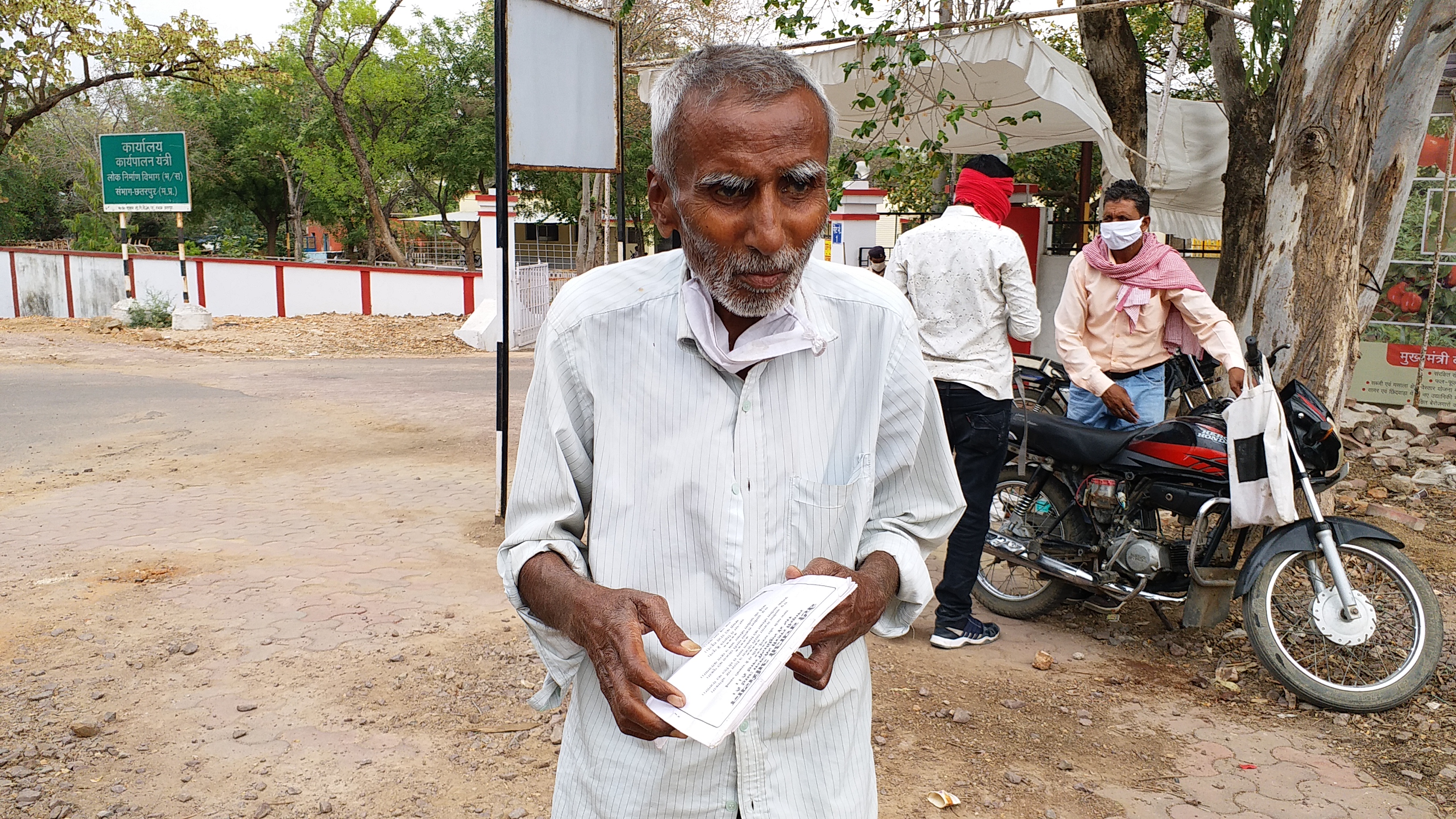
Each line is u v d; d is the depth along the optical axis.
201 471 7.27
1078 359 4.67
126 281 18.98
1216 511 3.97
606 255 15.88
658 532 1.35
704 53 1.23
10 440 8.27
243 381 11.93
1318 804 2.94
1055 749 3.27
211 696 3.52
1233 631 4.29
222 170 41.53
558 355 1.37
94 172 37.62
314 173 35.50
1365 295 5.73
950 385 3.95
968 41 6.64
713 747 1.23
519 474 1.40
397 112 35.31
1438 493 6.22
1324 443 3.73
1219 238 11.39
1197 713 3.55
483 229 17.17
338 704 3.48
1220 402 4.28
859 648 1.51
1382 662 3.79
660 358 1.34
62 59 21.58
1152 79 12.70
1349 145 4.92
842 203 15.09
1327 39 4.89
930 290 3.98
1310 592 4.35
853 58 7.29
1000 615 4.59
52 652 3.88
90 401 10.10
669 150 1.24
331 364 13.91
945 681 3.80
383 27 24.73
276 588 4.64
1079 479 4.32
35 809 2.80
